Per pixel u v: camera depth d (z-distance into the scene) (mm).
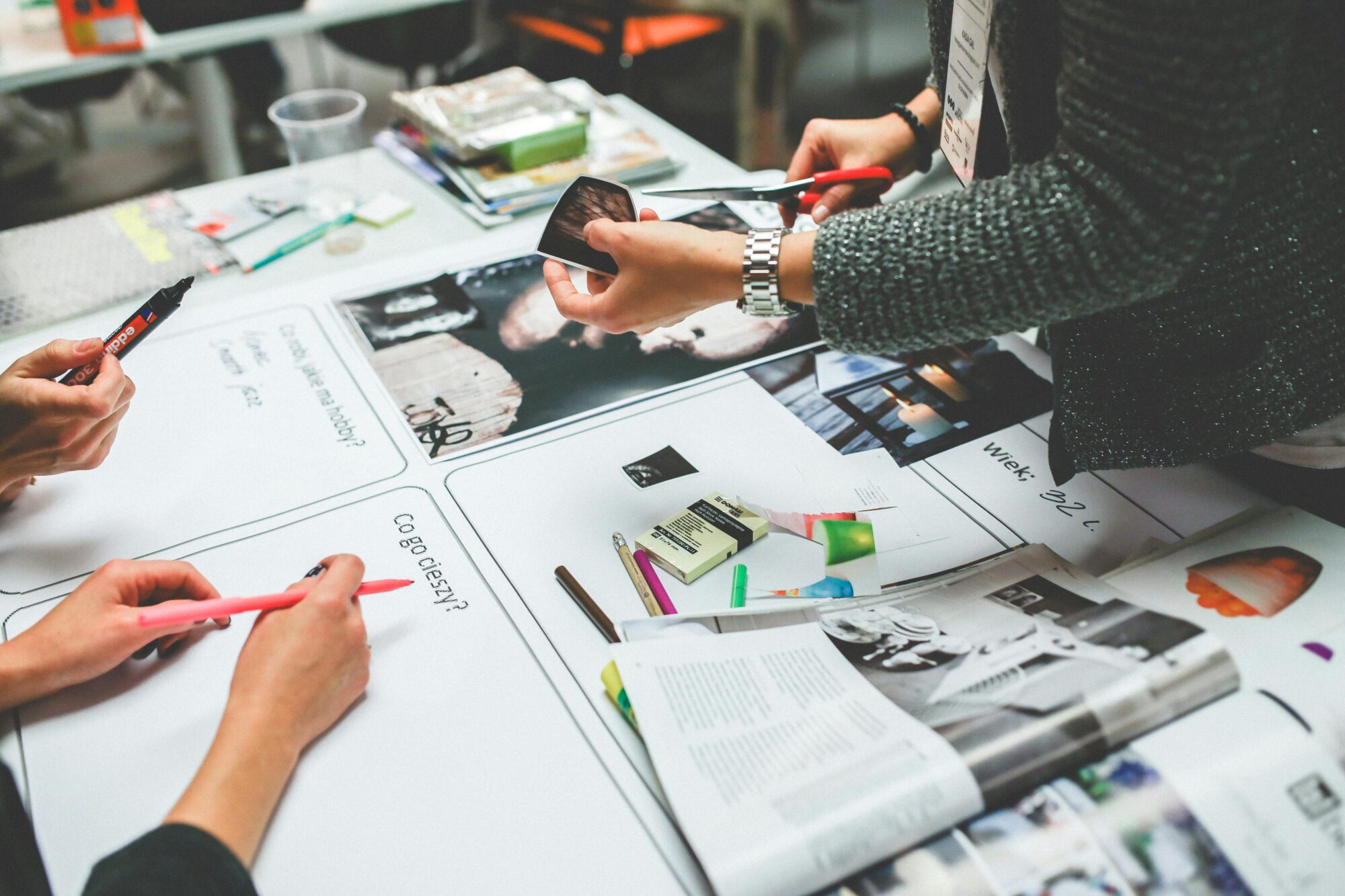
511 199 1240
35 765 615
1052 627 626
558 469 852
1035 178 605
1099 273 591
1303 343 682
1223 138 533
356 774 604
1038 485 830
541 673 671
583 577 744
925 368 966
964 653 620
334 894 542
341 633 632
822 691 602
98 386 750
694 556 748
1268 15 502
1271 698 567
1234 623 625
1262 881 503
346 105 1268
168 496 829
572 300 769
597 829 574
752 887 494
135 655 685
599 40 2348
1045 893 503
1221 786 529
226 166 2379
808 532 786
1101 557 756
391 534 787
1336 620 620
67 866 561
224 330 1037
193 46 1913
